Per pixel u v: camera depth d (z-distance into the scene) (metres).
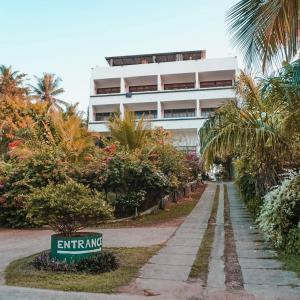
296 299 4.63
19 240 9.49
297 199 7.54
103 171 12.68
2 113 21.50
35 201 6.49
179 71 43.94
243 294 4.84
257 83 8.66
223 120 9.11
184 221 12.38
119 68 45.66
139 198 13.16
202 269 6.18
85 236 6.39
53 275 5.70
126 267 6.27
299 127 7.63
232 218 12.92
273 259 6.86
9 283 5.37
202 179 31.14
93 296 4.75
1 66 41.62
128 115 16.66
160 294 4.87
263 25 5.82
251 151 9.12
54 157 12.76
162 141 17.19
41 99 44.59
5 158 16.38
